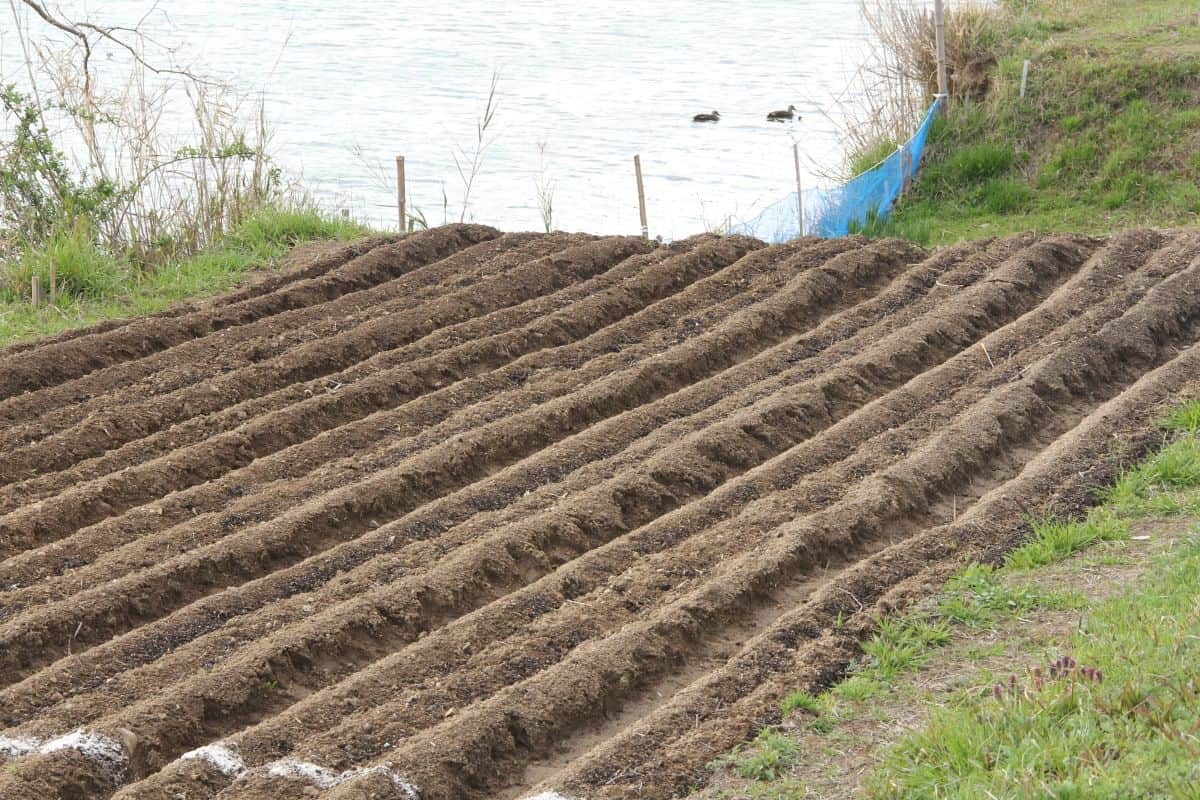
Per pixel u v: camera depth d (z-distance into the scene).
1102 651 7.45
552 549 9.96
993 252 16.20
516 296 15.14
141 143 17.39
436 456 11.20
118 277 15.41
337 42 39.78
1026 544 9.59
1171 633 7.44
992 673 7.77
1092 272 15.22
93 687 8.30
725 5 46.59
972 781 6.28
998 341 13.51
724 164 27.02
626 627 8.65
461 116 31.27
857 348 13.59
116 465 11.27
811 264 15.93
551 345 14.02
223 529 10.24
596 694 8.03
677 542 9.96
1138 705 6.66
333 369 13.40
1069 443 11.09
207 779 7.30
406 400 12.78
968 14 23.19
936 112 21.88
